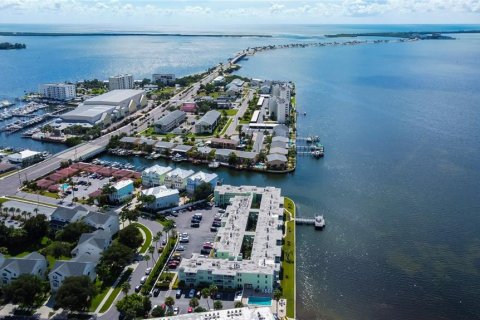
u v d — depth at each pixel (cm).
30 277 19812
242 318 17675
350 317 19438
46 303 19838
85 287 19262
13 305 19625
